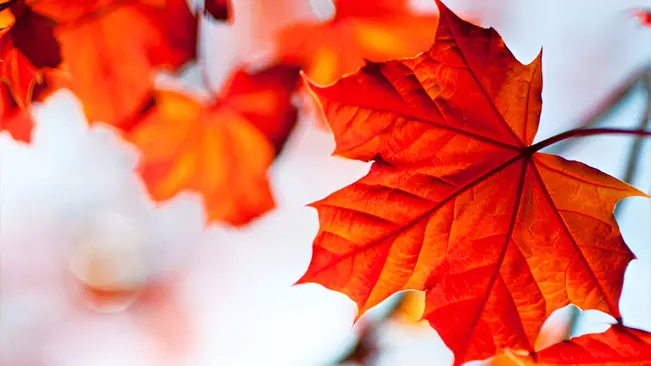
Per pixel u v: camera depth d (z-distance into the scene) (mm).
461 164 589
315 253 591
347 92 579
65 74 627
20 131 642
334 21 658
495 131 588
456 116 585
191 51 636
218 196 690
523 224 595
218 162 679
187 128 663
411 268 596
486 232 596
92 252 1374
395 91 580
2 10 607
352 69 665
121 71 634
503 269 598
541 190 592
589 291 597
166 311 1365
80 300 1425
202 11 630
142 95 643
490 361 671
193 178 684
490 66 580
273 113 667
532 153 590
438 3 572
